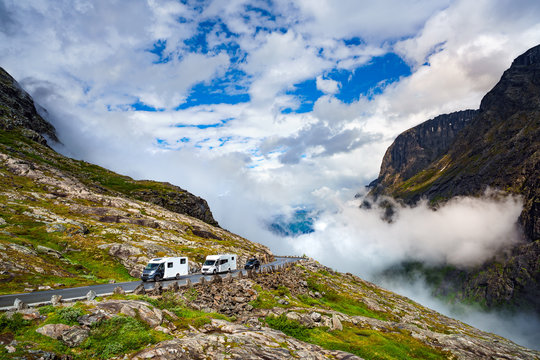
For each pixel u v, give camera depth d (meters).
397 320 50.19
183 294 29.41
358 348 25.56
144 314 18.27
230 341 18.16
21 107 195.62
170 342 15.86
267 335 21.23
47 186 89.62
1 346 13.38
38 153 138.75
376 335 31.75
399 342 32.41
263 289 39.22
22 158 110.31
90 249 50.62
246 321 25.69
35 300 24.22
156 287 28.97
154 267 42.03
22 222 55.44
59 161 147.38
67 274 37.91
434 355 30.39
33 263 36.91
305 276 63.78
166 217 102.38
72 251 48.94
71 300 22.62
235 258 57.47
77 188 96.81
